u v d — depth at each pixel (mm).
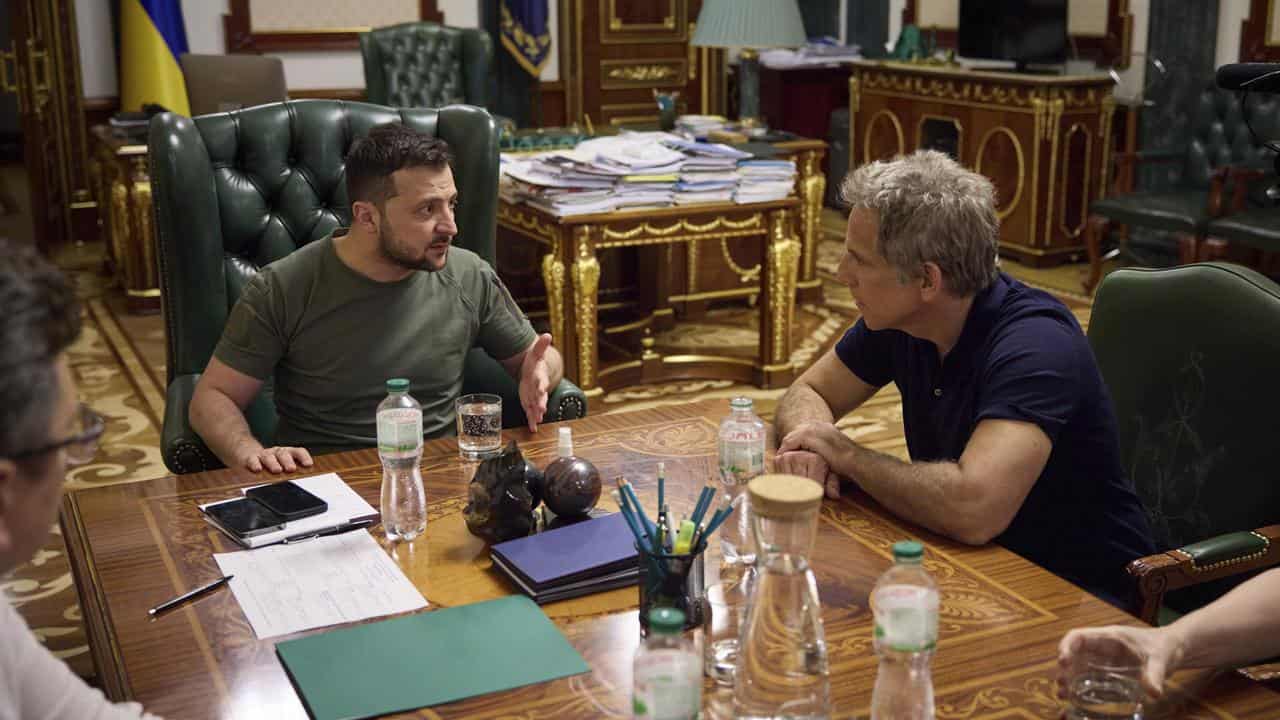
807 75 9156
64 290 1086
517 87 8906
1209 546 1951
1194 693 1492
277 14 8180
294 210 3129
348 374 2705
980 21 7934
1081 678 1433
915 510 1985
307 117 3143
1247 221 5805
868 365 2459
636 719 1237
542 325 5969
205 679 1526
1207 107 6480
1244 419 2162
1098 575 2115
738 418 2033
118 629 1659
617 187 4641
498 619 1668
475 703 1461
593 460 2312
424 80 7344
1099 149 7203
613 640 1620
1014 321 2086
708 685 1500
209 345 2971
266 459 2289
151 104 6648
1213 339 2213
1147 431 2320
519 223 4922
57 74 7797
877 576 1810
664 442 2416
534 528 1946
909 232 2018
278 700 1479
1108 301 2400
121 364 5531
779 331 5176
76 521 2045
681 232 4828
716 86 9422
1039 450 1969
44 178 7895
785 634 1353
